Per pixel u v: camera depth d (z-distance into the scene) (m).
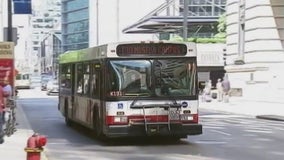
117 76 17.12
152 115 17.12
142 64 17.28
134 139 19.19
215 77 68.25
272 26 45.16
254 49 45.91
